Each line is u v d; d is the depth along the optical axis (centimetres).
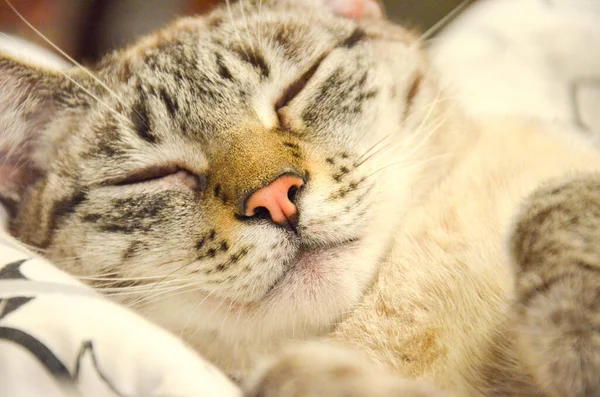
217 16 24
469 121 25
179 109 21
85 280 21
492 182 21
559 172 20
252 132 20
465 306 19
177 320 21
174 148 21
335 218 20
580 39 31
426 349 19
